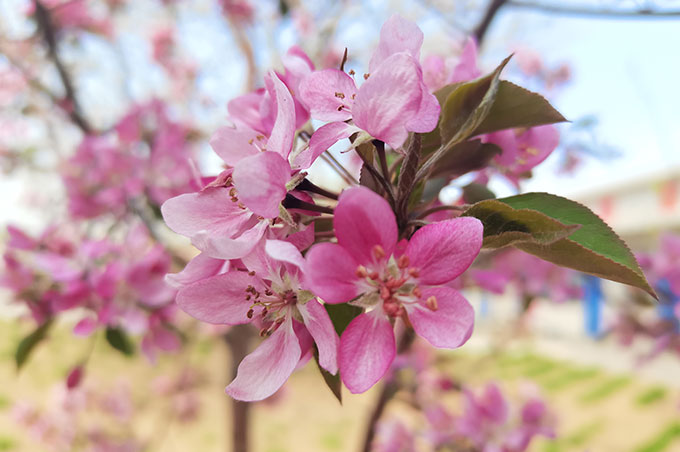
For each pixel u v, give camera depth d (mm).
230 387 117
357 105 110
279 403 832
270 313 122
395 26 120
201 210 122
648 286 111
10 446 881
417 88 106
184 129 500
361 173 120
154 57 826
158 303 350
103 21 697
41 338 353
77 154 446
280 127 113
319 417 1287
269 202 108
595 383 1434
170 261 364
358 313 123
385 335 108
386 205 105
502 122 141
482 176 188
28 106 609
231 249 106
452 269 107
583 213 121
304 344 123
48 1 587
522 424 408
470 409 411
